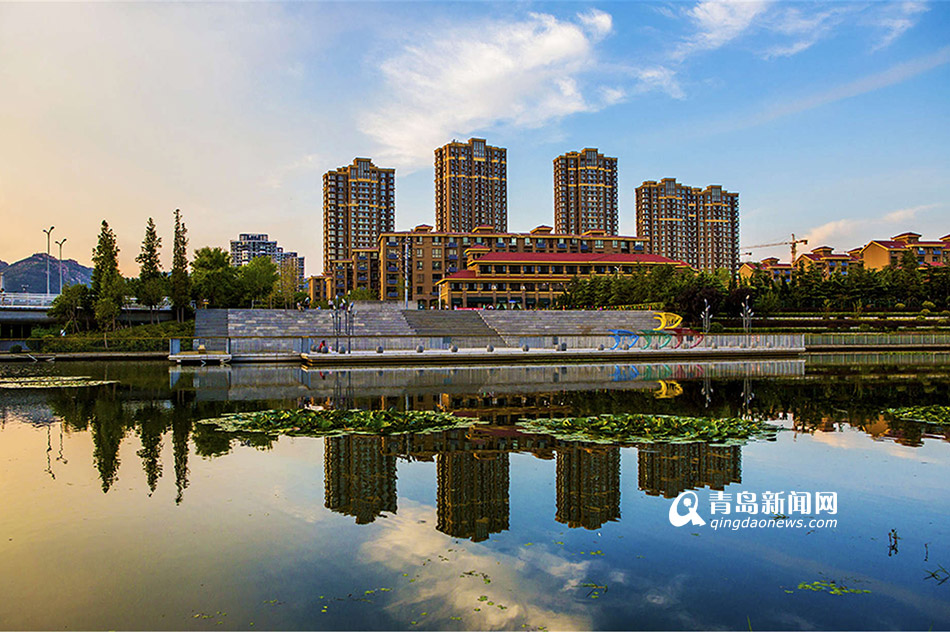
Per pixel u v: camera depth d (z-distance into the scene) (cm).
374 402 2231
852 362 4503
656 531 915
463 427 1672
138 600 703
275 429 1669
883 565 798
